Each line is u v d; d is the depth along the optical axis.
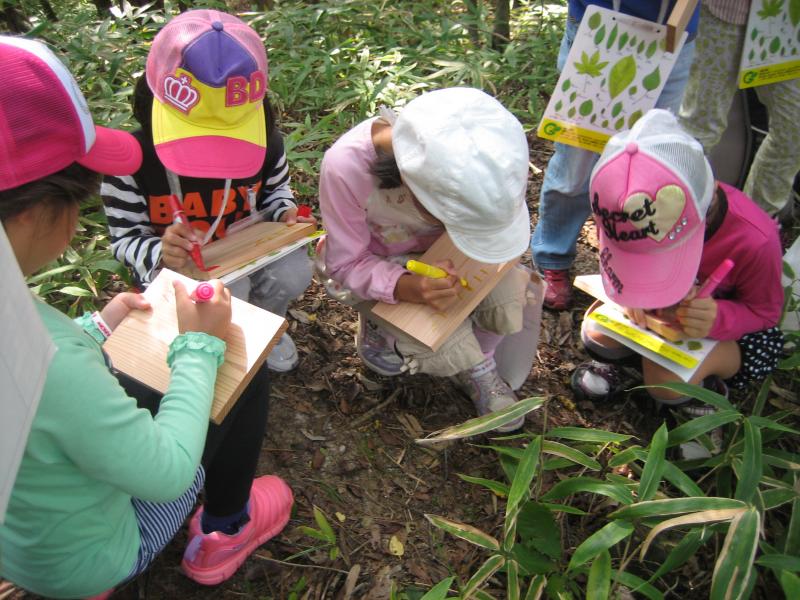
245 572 1.67
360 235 1.77
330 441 1.98
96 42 3.16
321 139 2.92
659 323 1.86
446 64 3.34
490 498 1.89
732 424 2.03
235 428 1.37
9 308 0.67
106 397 0.94
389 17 3.84
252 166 1.60
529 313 1.93
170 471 1.01
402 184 1.58
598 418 2.12
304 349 2.23
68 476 1.00
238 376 1.22
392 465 1.94
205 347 1.14
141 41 3.42
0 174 0.85
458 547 1.77
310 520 1.79
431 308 1.74
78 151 0.93
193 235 1.65
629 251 1.64
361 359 2.18
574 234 2.35
